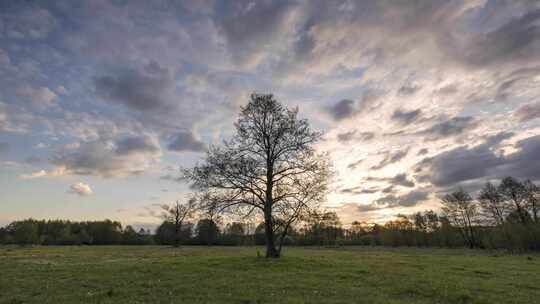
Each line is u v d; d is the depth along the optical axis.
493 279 24.45
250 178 37.12
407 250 88.19
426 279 23.50
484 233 97.06
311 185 37.69
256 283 21.03
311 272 26.12
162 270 27.72
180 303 15.52
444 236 111.50
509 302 16.97
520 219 87.75
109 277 24.16
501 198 91.81
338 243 140.00
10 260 42.72
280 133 38.06
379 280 22.78
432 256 51.06
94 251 72.94
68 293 18.31
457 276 25.58
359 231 160.38
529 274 27.83
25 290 19.36
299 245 128.50
